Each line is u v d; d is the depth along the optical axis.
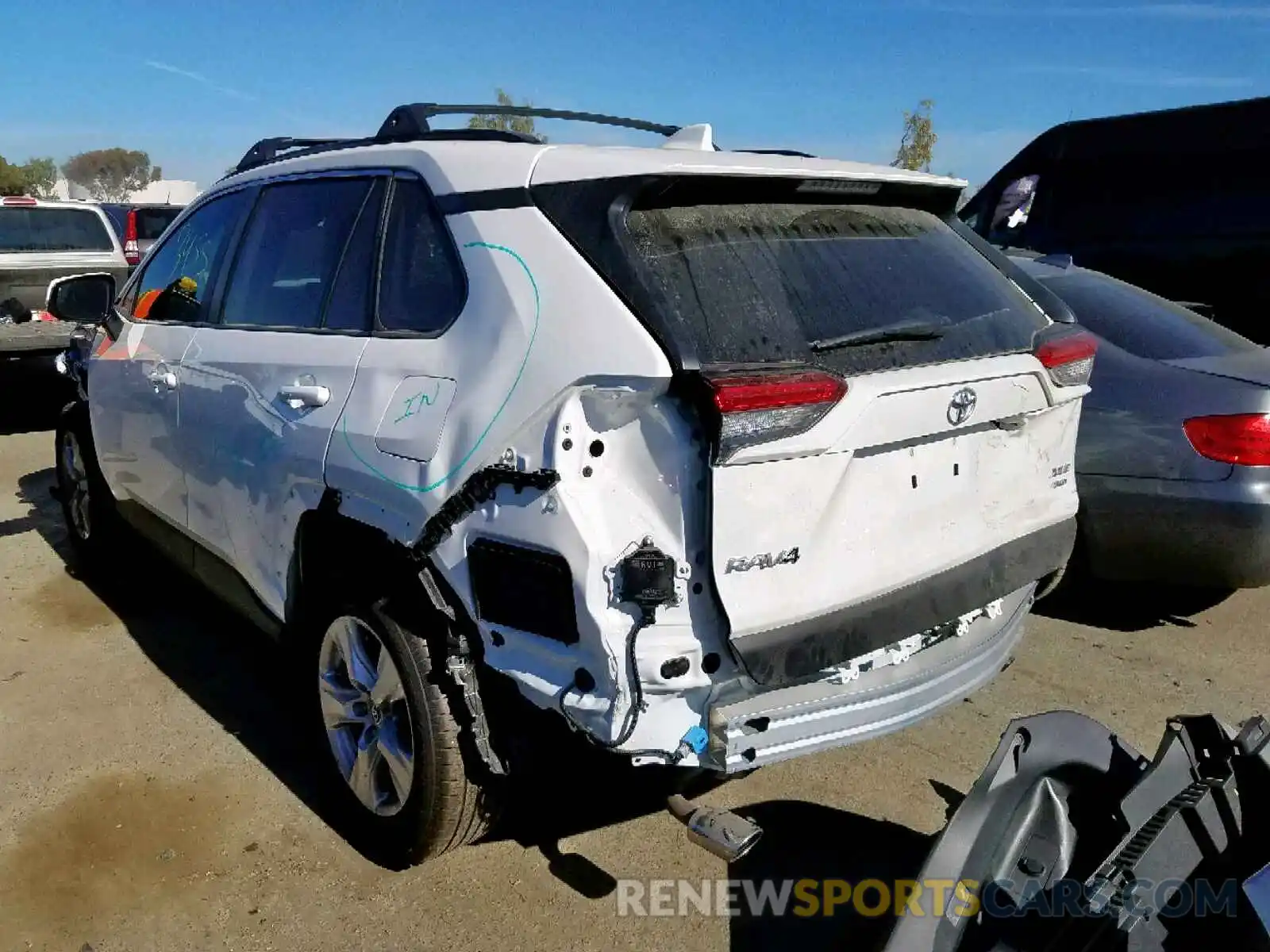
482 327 2.52
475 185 2.66
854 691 2.54
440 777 2.71
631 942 2.71
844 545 2.42
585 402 2.26
